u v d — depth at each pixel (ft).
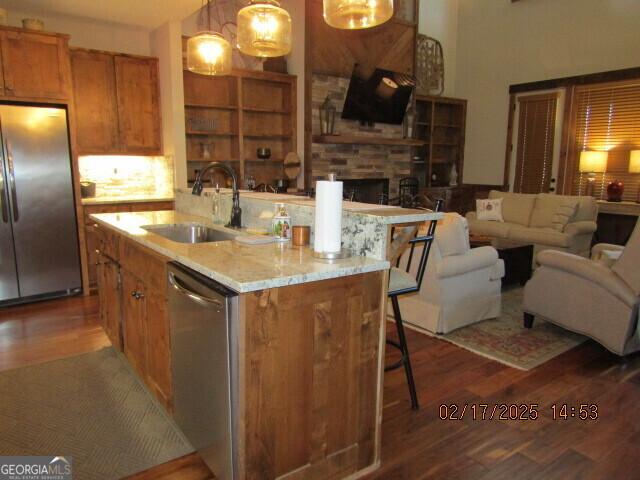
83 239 14.32
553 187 23.84
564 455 6.75
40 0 12.88
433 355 10.15
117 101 15.37
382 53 22.30
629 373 9.41
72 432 7.25
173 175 15.87
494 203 20.97
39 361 9.71
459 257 11.18
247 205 9.18
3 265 13.01
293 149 20.38
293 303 5.26
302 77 19.80
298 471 5.67
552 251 11.31
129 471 6.38
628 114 20.79
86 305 13.43
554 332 11.57
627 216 19.99
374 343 6.09
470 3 26.48
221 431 5.36
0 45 12.46
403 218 6.05
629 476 6.30
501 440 7.09
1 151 12.60
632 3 20.31
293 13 19.81
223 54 10.18
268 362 5.19
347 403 5.98
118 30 15.78
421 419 7.63
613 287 9.66
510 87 25.11
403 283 7.25
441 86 26.99
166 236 9.39
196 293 5.56
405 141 23.07
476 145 27.14
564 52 22.80
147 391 8.51
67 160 13.71
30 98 13.01
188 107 18.08
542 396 8.44
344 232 6.49
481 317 12.10
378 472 6.33
